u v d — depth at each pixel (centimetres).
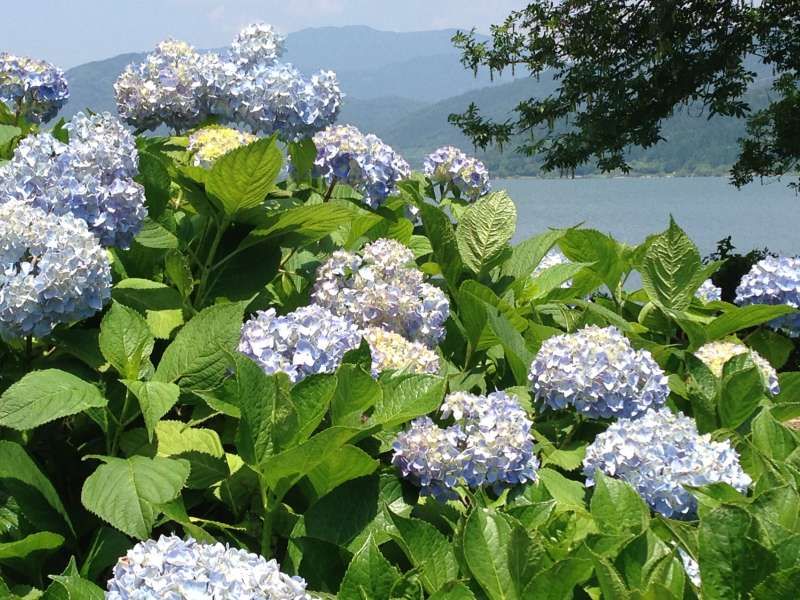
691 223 10181
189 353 264
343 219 338
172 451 259
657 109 1630
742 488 248
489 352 361
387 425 252
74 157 297
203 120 455
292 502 255
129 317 263
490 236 410
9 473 235
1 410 231
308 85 448
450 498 249
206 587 178
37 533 221
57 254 255
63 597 190
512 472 252
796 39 1672
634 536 182
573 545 204
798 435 279
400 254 342
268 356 261
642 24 1652
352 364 246
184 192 342
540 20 1700
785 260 449
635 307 459
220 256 354
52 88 552
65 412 234
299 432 238
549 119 1684
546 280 408
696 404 325
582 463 272
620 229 8925
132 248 346
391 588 185
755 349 458
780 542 174
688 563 204
